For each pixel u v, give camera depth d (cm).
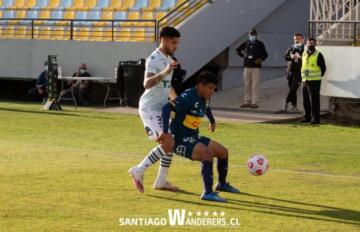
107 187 2128
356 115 4056
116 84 4788
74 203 1920
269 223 1756
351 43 4088
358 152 2955
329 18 4203
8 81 5631
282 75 5353
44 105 4612
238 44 5153
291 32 5391
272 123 3928
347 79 4000
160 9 5231
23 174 2306
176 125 2012
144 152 2839
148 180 2247
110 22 5297
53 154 2741
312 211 1891
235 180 2291
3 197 1973
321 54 3938
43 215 1788
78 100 4825
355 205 1967
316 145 3138
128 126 3656
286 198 2041
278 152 2920
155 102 2089
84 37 5297
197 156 1995
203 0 5019
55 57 4578
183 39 4844
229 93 5041
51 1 5725
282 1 5309
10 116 4034
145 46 4797
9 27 5691
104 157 2691
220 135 3403
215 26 4991
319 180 2330
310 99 3947
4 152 2769
